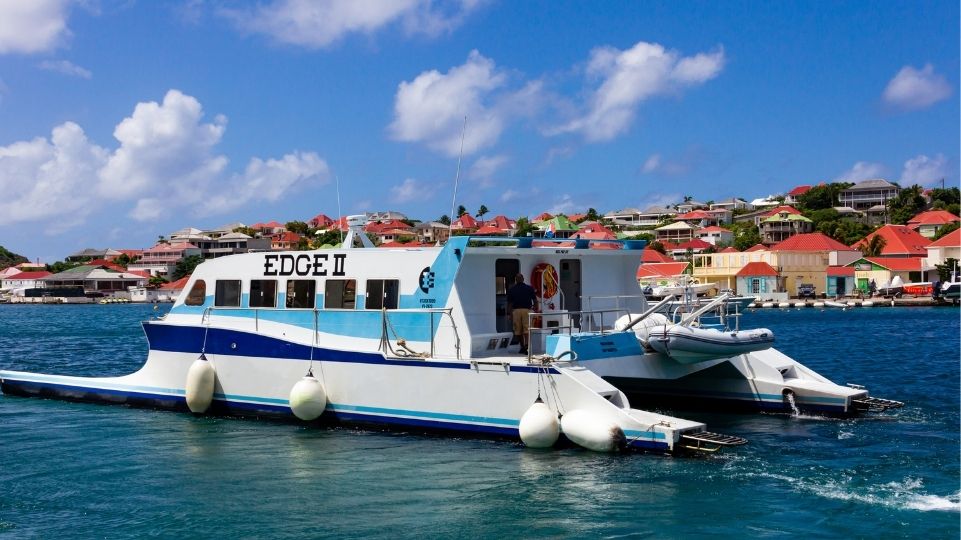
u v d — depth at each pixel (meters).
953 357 29.50
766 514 10.06
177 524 10.09
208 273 17.33
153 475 12.24
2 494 11.38
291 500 10.92
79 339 46.88
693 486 11.14
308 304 16.17
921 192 162.88
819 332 46.28
